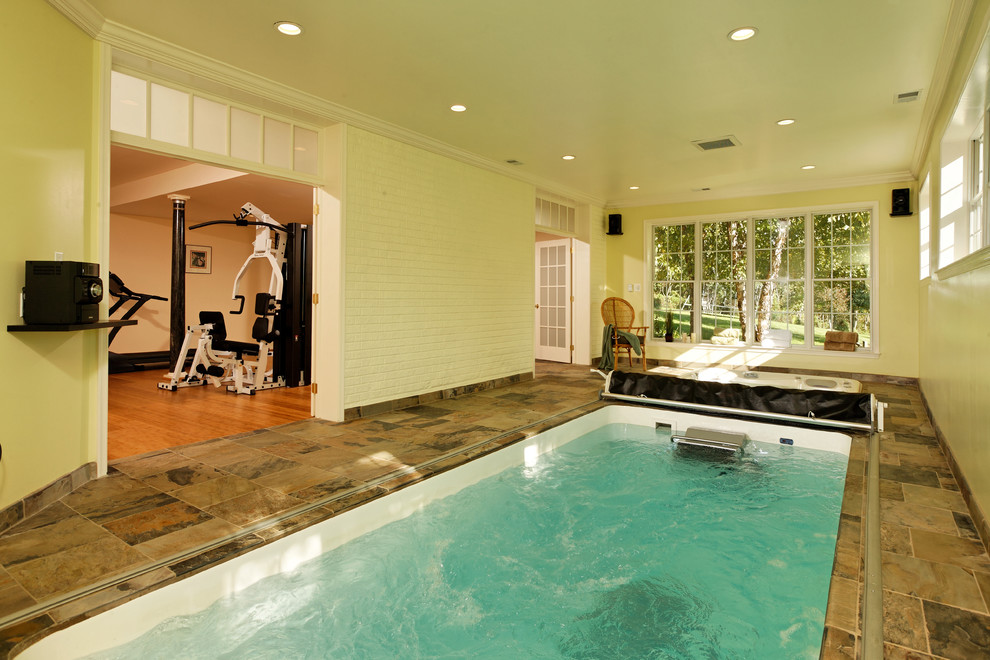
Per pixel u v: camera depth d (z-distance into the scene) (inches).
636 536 120.3
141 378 284.7
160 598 80.7
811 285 297.9
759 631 86.9
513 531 122.0
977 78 118.2
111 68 128.4
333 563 104.3
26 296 102.8
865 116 186.5
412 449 150.4
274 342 260.5
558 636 85.7
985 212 132.7
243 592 91.4
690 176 278.5
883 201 277.3
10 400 100.7
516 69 150.9
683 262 336.8
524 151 231.5
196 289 367.2
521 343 274.1
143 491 117.5
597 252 345.4
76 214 118.2
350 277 185.2
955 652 65.1
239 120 162.2
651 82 159.5
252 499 113.1
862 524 102.0
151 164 250.2
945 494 119.3
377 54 141.7
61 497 113.5
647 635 86.3
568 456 174.9
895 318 275.4
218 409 204.8
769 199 305.6
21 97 102.7
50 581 80.4
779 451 179.2
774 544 116.3
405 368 207.6
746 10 120.6
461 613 91.4
